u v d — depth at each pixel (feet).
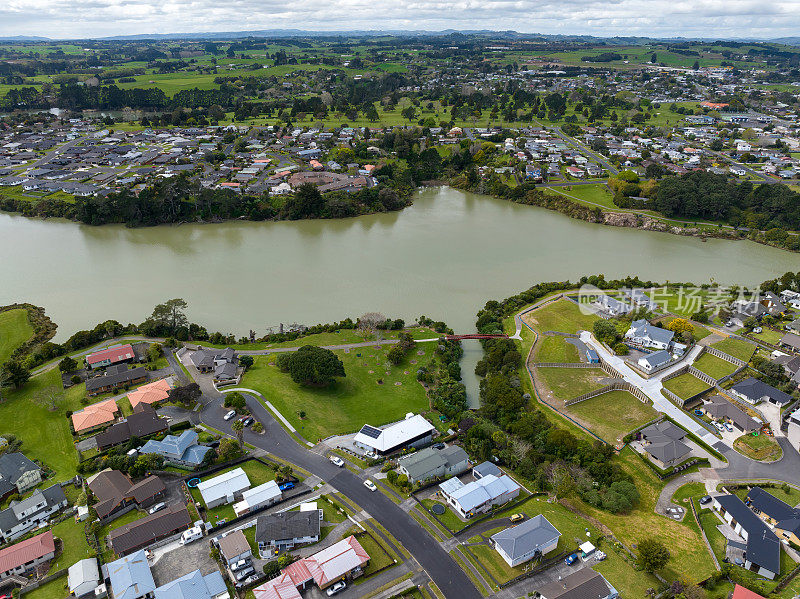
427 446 366.02
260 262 654.12
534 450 348.59
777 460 354.33
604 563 275.59
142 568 263.08
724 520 307.99
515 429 369.09
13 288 577.84
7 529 286.66
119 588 252.62
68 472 335.67
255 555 278.05
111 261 653.30
